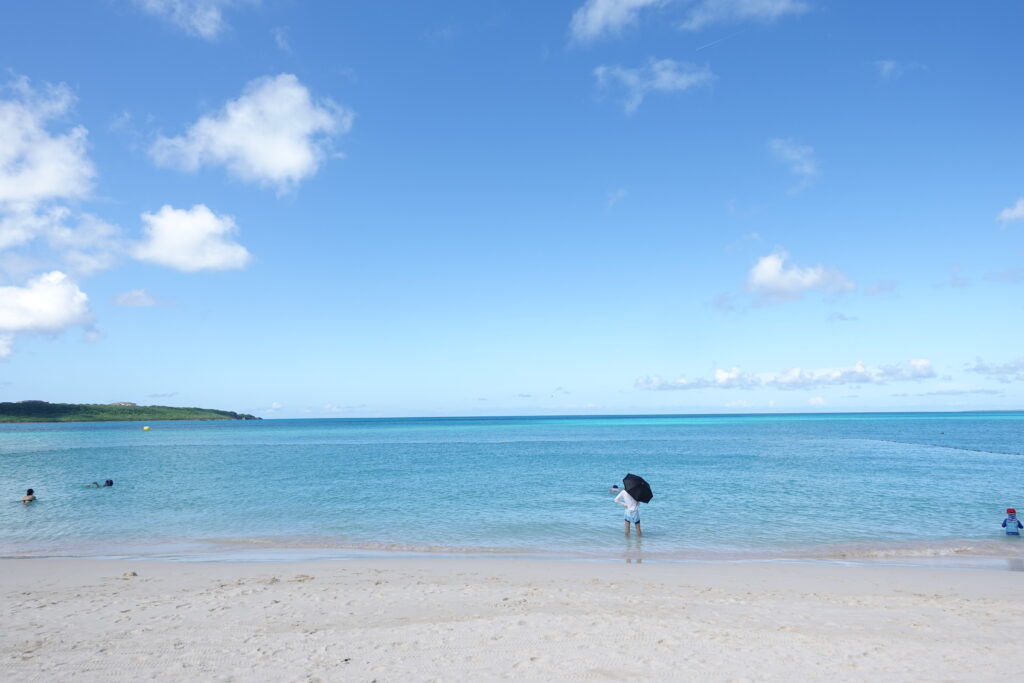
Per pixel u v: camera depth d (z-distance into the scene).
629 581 13.46
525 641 8.98
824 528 20.84
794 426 156.38
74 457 56.78
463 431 142.00
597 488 32.12
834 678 7.41
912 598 11.93
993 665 7.92
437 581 13.39
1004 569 15.15
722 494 29.16
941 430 120.25
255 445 79.56
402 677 7.45
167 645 8.76
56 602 11.38
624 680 7.35
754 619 10.33
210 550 17.70
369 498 28.38
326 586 12.79
